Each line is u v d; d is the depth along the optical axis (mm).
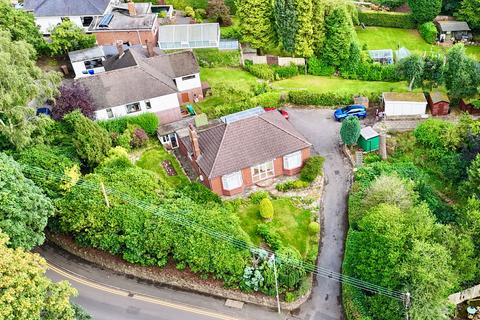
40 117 55188
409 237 43219
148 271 47906
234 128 56875
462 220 46656
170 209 48406
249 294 46156
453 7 92875
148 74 65062
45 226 48344
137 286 47906
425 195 53750
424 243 41531
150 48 72188
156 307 46094
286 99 71938
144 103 64812
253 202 55500
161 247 46312
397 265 41906
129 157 60594
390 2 96625
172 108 66500
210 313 45688
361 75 77875
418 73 69312
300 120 69188
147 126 64250
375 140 61562
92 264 49812
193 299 46844
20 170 46250
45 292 35969
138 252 46750
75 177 50438
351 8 83875
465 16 89125
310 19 75562
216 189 56000
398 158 61719
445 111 67938
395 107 67750
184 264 46969
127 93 63844
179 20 89062
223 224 47625
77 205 47750
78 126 55062
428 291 41312
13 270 34156
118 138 61594
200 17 90000
